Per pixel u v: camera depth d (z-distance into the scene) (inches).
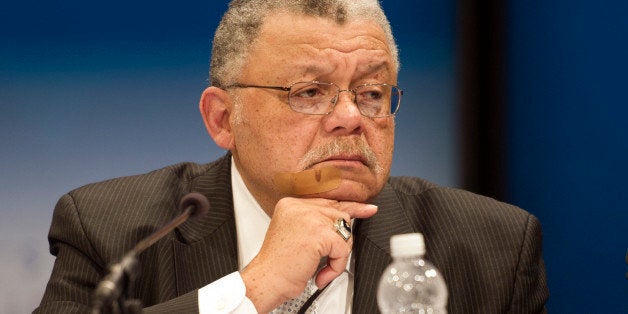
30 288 418.6
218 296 238.1
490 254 283.1
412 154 495.2
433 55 497.7
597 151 455.5
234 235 276.8
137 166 434.3
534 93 490.0
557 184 479.5
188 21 440.1
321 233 242.1
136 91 433.7
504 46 498.9
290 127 248.4
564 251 475.5
